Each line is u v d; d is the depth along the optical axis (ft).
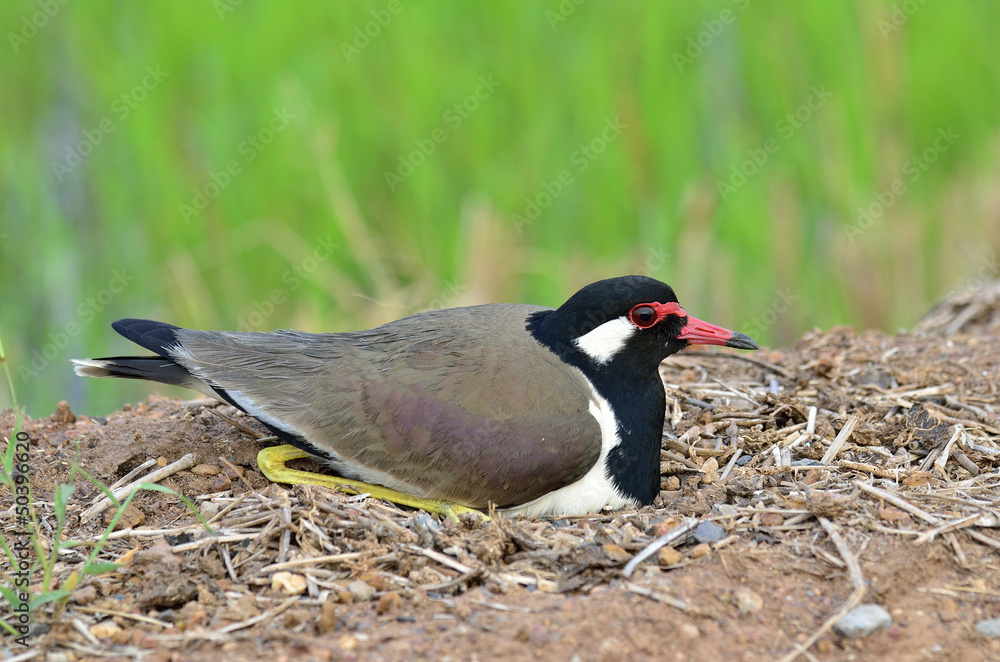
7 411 34.76
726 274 48.11
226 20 50.19
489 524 26.14
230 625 22.63
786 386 36.94
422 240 49.06
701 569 24.27
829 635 22.26
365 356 29.35
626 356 29.37
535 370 28.71
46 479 29.91
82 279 48.39
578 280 47.88
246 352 29.53
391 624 22.54
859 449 31.53
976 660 21.58
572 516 28.81
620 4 50.60
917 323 49.75
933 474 29.32
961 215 52.24
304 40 50.39
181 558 25.20
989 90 53.42
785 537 25.53
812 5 50.85
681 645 21.79
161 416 34.73
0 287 48.39
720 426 33.65
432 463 27.99
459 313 30.99
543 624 22.22
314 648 21.59
